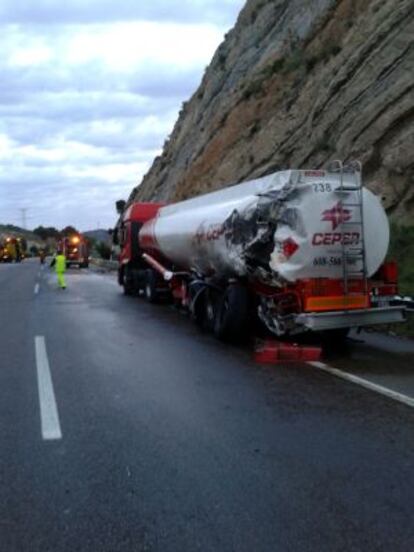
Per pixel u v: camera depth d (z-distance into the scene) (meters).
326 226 10.95
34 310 19.41
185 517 4.89
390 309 11.10
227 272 12.73
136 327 15.09
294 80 28.81
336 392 8.48
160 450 6.36
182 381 9.30
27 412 7.78
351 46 23.02
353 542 4.47
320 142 23.20
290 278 10.91
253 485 5.45
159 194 50.19
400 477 5.57
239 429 6.98
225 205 13.20
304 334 12.54
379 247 11.37
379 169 20.06
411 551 4.34
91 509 5.05
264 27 39.16
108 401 8.23
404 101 19.44
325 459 6.03
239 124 33.44
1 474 5.80
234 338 12.71
